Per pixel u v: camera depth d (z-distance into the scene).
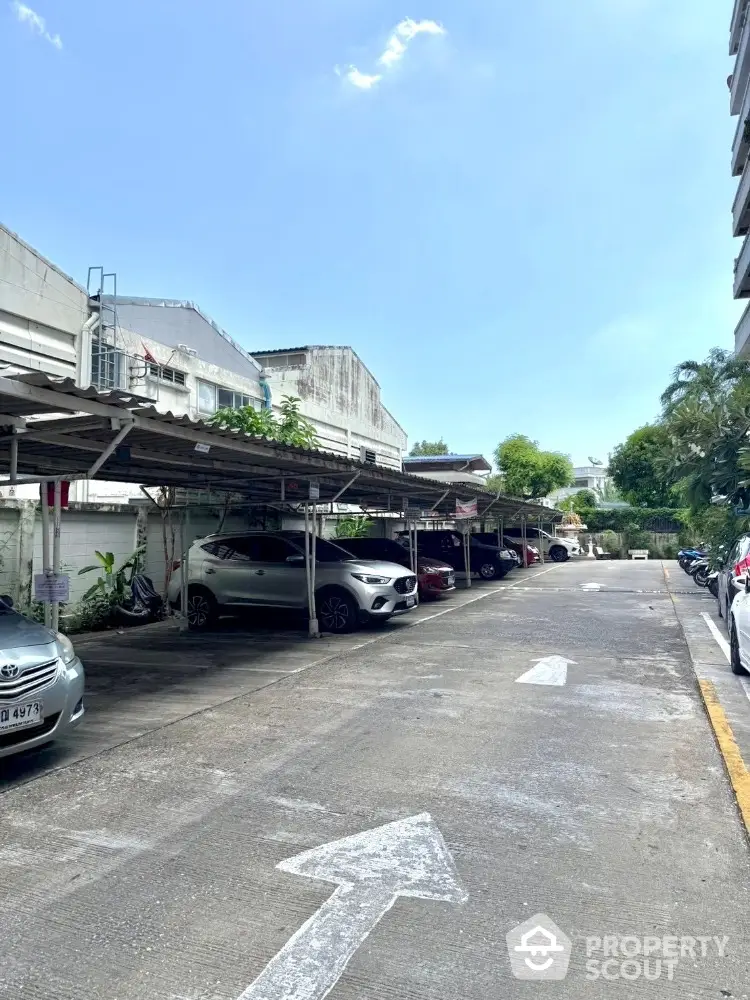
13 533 10.73
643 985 2.72
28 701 4.75
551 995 2.66
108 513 12.69
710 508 12.49
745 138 18.72
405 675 8.13
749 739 5.68
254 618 13.21
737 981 2.74
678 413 12.02
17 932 3.09
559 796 4.55
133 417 6.20
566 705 6.77
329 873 3.57
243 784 4.79
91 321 13.28
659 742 5.64
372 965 2.84
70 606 11.78
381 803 4.45
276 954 2.91
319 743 5.65
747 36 18.17
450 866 3.64
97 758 5.35
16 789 4.75
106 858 3.76
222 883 3.48
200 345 17.95
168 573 13.48
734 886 3.44
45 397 5.36
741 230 20.22
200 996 2.67
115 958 2.90
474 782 4.79
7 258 11.77
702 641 10.48
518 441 47.41
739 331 20.05
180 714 6.54
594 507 49.19
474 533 28.05
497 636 10.97
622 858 3.72
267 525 16.80
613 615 13.54
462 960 2.87
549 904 3.28
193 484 11.09
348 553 12.49
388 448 28.55
